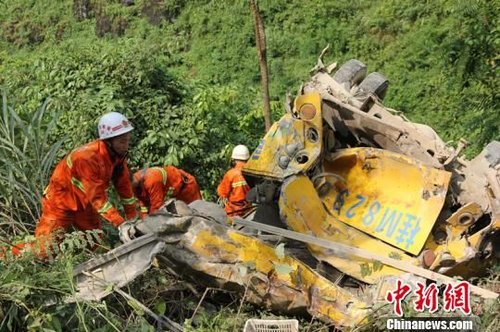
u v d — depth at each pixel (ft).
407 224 17.26
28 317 14.01
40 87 31.94
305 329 15.38
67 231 18.61
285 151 17.70
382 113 18.76
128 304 15.23
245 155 26.53
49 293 14.26
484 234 16.94
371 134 18.43
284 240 17.49
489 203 17.19
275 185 17.97
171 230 14.73
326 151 18.34
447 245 17.20
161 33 70.08
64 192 18.17
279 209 17.54
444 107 48.34
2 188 20.77
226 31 65.16
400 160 17.71
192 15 68.69
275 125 18.15
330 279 17.08
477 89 30.30
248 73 60.85
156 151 30.89
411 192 17.60
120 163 18.35
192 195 22.91
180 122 31.83
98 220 19.04
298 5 63.57
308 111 17.79
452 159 17.52
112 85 31.76
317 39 60.13
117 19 73.00
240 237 15.21
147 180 21.71
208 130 33.27
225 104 36.55
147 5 72.02
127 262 14.66
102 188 17.63
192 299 16.14
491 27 29.32
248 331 14.46
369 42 57.93
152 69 33.55
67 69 32.22
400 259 16.93
